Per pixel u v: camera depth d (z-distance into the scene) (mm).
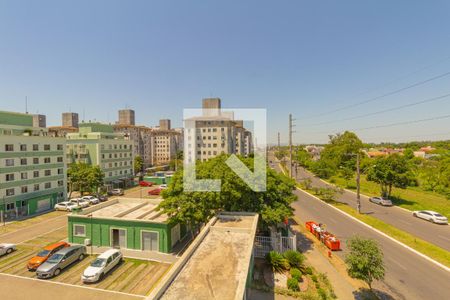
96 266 17141
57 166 41094
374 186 53281
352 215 31453
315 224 26203
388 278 16562
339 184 56562
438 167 51094
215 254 12531
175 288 9461
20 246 23031
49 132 43812
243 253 12648
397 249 21219
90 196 43094
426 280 16328
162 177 64062
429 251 20562
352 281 16266
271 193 21922
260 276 16750
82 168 46719
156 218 22531
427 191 47500
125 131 91375
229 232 15812
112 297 14867
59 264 17750
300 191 49719
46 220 32094
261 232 23391
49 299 14633
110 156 56625
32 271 18031
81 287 15898
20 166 35250
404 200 39969
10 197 33750
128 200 28812
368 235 24625
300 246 22312
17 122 38156
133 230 21562
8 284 16281
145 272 17891
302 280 16234
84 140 54094
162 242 20969
